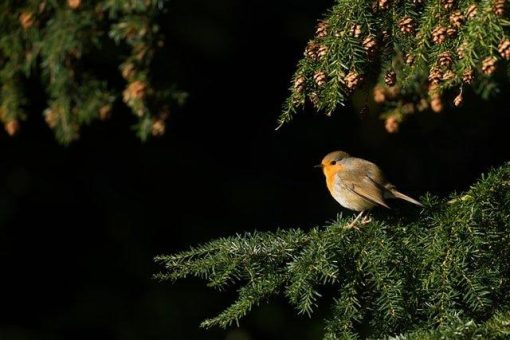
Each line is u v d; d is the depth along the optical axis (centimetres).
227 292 1328
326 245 700
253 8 1202
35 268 1335
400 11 643
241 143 1351
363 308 704
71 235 1339
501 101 1112
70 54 962
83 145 1303
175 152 1341
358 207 876
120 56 956
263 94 1306
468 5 622
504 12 600
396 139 1259
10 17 957
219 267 709
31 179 1302
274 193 1350
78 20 939
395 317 665
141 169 1335
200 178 1350
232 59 1253
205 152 1349
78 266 1338
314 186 1341
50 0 948
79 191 1327
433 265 676
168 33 1122
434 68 630
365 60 641
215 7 1166
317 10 1213
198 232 1341
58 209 1326
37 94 1209
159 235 1340
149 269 1330
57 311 1330
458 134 1190
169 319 1313
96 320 1320
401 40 650
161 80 991
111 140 1309
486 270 676
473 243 675
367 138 1270
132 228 1337
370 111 1193
